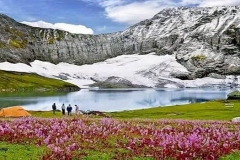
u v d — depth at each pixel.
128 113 103.69
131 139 29.31
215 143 27.97
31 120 40.59
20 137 29.77
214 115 85.19
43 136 30.00
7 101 178.00
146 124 40.97
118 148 27.00
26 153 24.95
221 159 24.69
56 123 36.53
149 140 28.92
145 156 24.84
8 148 26.45
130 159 24.11
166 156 24.52
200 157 24.38
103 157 24.41
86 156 24.45
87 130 32.84
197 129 35.53
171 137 29.30
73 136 30.31
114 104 172.25
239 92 152.62
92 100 197.50
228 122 48.22
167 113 98.94
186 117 80.88
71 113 99.25
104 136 30.64
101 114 95.62
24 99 194.88
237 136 31.81
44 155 24.11
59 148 25.11
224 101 140.88
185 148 25.94
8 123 36.94
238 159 24.72
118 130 33.66
